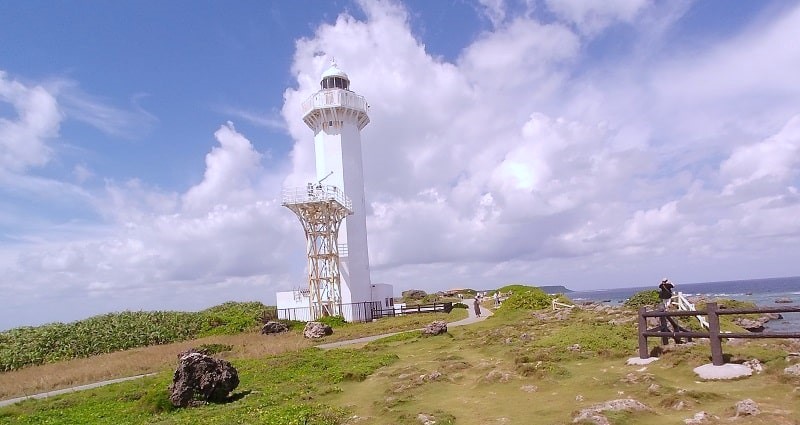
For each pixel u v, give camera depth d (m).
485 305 66.00
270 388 20.16
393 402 14.59
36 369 40.88
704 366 13.75
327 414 14.02
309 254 56.41
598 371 15.72
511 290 67.94
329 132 62.22
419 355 24.86
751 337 12.98
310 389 18.84
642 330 16.08
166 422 15.74
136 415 18.08
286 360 27.62
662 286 21.05
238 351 36.03
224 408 17.06
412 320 48.22
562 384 14.63
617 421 10.38
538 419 11.58
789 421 9.66
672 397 11.49
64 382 30.62
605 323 25.67
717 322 13.74
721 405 11.02
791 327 44.12
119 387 25.42
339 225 58.00
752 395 11.45
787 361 13.00
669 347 16.20
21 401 24.41
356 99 63.34
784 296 115.69
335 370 22.30
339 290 56.47
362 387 18.33
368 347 29.98
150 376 28.97
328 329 42.22
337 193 57.41
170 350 41.91
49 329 53.59
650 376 13.58
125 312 61.62
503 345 23.52
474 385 15.98
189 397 18.62
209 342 45.22
